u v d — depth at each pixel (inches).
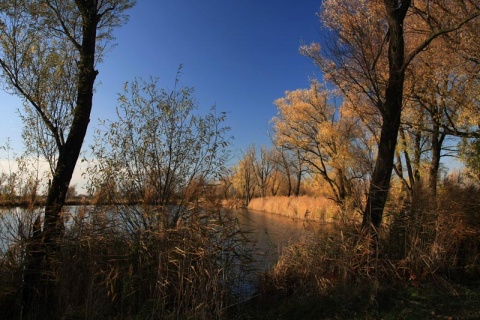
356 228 327.3
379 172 355.9
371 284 281.3
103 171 299.7
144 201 298.7
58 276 251.4
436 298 269.9
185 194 305.0
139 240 267.7
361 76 440.1
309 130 1205.7
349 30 428.1
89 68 286.8
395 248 331.6
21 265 251.9
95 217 271.1
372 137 836.6
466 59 517.7
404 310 248.4
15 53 273.0
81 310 241.3
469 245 350.9
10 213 260.4
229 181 323.3
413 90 562.9
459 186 442.6
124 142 310.3
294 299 282.7
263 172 2303.2
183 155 322.0
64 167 274.5
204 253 249.8
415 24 558.9
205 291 243.9
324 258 315.3
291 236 404.8
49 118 278.2
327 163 1053.8
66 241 261.3
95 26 295.3
